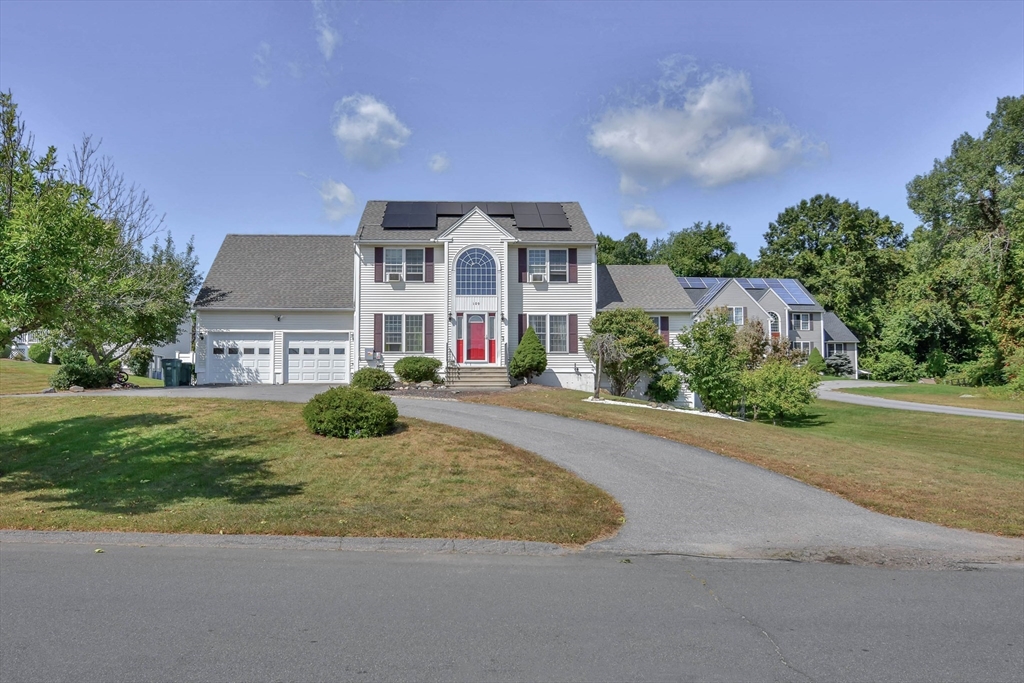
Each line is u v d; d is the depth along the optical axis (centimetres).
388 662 474
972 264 3866
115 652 484
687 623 565
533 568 725
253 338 2945
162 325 2833
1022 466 1614
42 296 1017
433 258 2952
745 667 478
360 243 2900
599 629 545
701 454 1405
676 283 3412
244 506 943
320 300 3000
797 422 2945
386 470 1183
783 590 667
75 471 1147
